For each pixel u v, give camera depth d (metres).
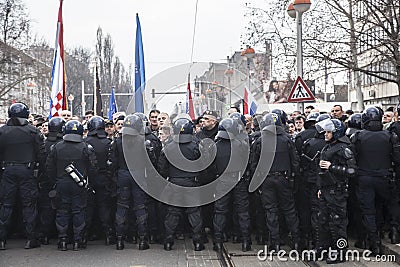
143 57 15.22
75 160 9.09
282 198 8.86
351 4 21.00
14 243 9.88
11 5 39.91
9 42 40.12
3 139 9.17
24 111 9.38
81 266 8.14
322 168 7.89
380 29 20.38
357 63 22.69
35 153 9.38
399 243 8.52
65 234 9.25
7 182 9.20
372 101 42.00
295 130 11.27
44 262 8.40
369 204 8.26
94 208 10.00
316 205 8.81
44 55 50.66
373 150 8.20
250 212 9.91
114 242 9.84
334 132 7.84
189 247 9.52
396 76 20.22
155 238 9.98
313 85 21.98
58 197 9.19
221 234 9.04
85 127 11.09
